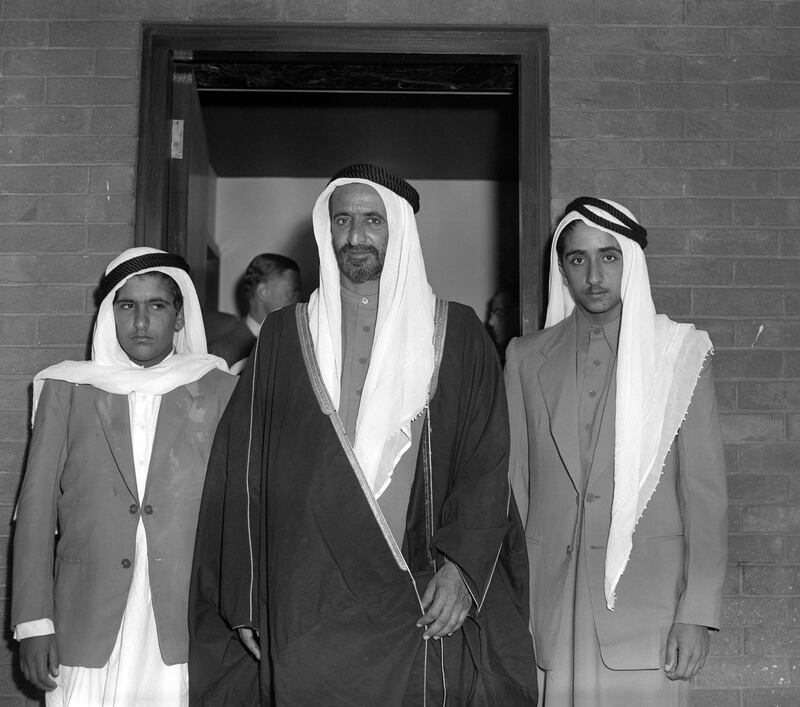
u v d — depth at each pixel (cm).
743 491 337
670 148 352
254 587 253
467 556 240
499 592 254
